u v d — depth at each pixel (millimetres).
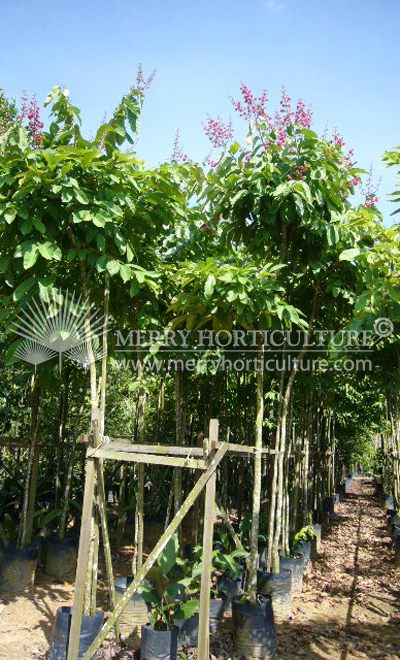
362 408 12812
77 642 3361
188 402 8039
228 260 5355
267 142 5117
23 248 3895
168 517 5625
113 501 9523
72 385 6574
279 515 5375
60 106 4488
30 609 4863
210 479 3219
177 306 4621
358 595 5746
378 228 4176
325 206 5062
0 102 6434
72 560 5992
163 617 3938
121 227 4609
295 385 6852
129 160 4230
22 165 4102
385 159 4023
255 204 4797
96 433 3521
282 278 5699
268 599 4375
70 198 3859
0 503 7555
